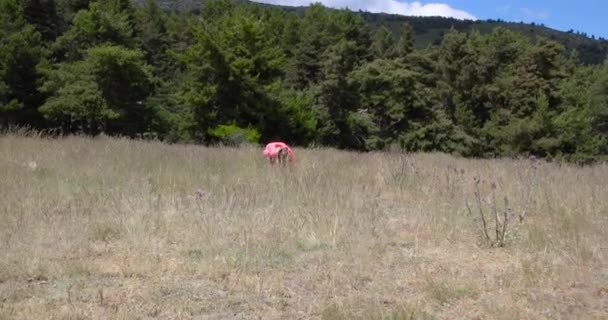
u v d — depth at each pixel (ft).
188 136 102.63
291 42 173.68
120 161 35.50
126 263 17.13
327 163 40.34
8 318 12.93
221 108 103.50
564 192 28.86
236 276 16.46
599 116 136.98
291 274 16.96
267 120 106.93
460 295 15.47
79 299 14.35
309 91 128.57
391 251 19.74
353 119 124.16
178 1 357.20
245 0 234.58
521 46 156.87
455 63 154.71
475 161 49.96
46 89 103.60
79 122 107.65
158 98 120.16
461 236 21.76
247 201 23.80
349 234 20.74
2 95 105.09
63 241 18.92
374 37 201.26
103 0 149.89
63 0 139.44
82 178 29.73
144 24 159.43
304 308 14.40
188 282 15.93
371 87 127.24
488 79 151.74
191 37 164.45
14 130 57.93
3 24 111.86
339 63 126.93
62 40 115.34
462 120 141.90
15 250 17.62
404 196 29.55
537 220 24.06
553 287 16.30
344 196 25.72
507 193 29.48
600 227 22.71
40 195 24.56
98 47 102.42
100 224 20.61
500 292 15.85
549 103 139.44
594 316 14.25
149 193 25.86
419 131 126.62
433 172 35.27
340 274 16.97
